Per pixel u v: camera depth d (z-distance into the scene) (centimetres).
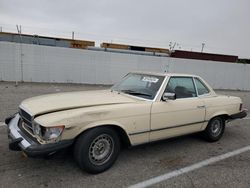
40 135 306
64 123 305
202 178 354
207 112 482
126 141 375
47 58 1606
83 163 329
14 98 908
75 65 1681
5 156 384
